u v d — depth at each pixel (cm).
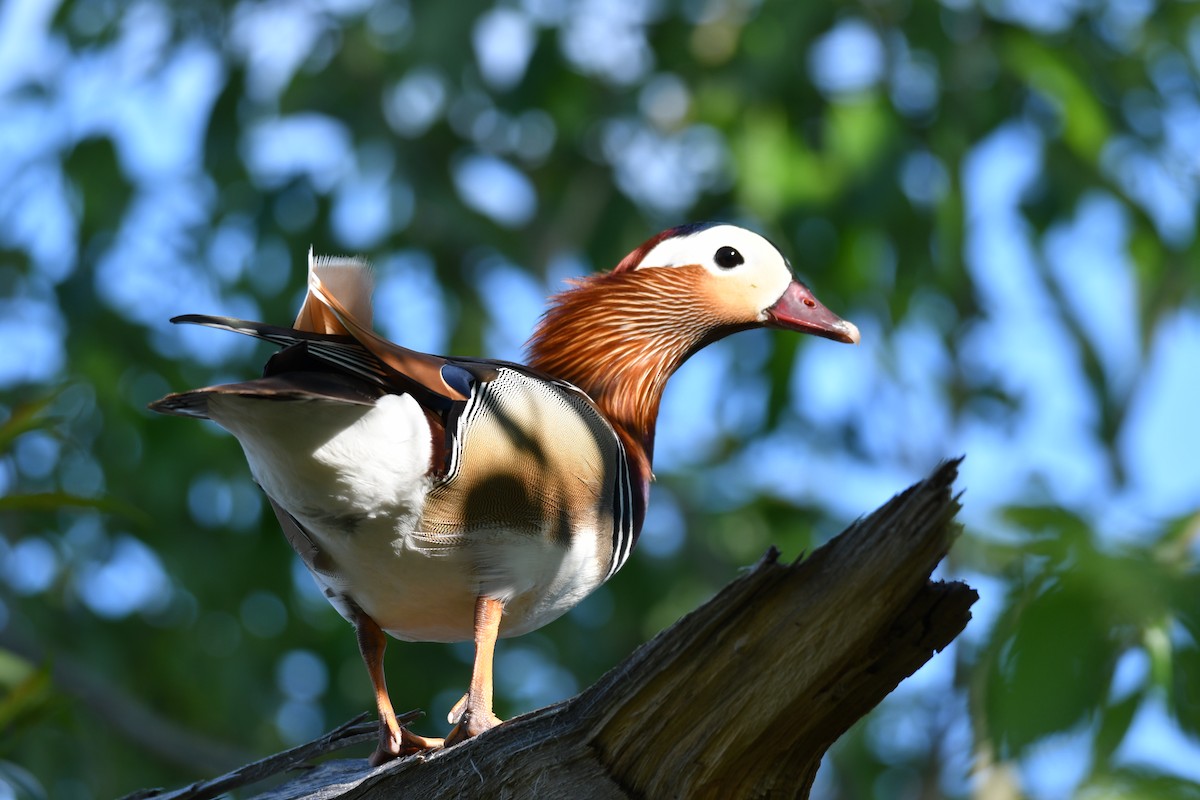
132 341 1252
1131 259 1241
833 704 433
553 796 448
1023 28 1253
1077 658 355
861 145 1189
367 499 515
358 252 1300
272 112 1313
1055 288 1260
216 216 1293
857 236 1208
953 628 423
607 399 662
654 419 679
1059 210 1238
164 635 1301
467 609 571
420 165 1330
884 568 416
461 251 1384
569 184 1373
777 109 1206
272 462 507
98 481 1266
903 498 415
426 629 596
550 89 1284
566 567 559
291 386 472
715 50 1338
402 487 513
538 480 537
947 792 1175
